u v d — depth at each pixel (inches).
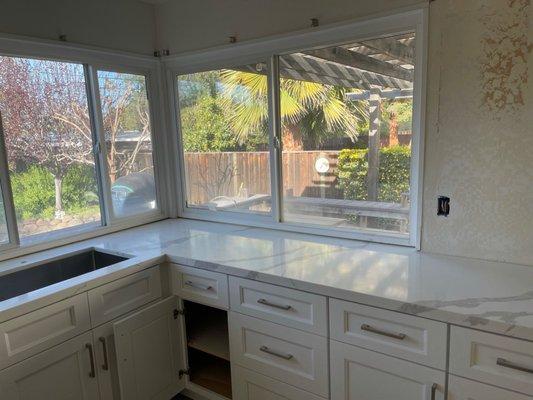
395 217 79.3
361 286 58.6
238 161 99.4
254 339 71.2
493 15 60.6
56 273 82.4
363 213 83.3
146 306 77.6
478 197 66.4
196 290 77.8
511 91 61.0
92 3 89.2
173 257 79.0
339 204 86.2
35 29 79.7
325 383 63.7
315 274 64.5
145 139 105.9
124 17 96.1
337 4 75.8
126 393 72.4
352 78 79.7
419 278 60.9
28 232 83.6
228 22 91.4
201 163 107.0
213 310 96.3
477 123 64.5
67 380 65.8
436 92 67.1
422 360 53.5
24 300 59.4
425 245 73.2
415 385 55.1
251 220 99.7
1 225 79.2
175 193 112.8
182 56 100.2
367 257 72.1
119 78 97.9
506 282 58.1
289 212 94.3
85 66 91.1
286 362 67.9
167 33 102.5
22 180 81.7
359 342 58.7
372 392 59.4
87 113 92.6
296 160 90.4
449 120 66.7
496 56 61.3
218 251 80.0
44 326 61.6
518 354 46.6
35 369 60.8
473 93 64.0
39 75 83.0
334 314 60.1
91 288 67.6
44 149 85.0
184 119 107.8
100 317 69.7
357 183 82.9
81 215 93.4
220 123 100.7
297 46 83.4
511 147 62.4
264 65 89.4
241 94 95.2
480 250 67.9
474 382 50.1
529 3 57.7
